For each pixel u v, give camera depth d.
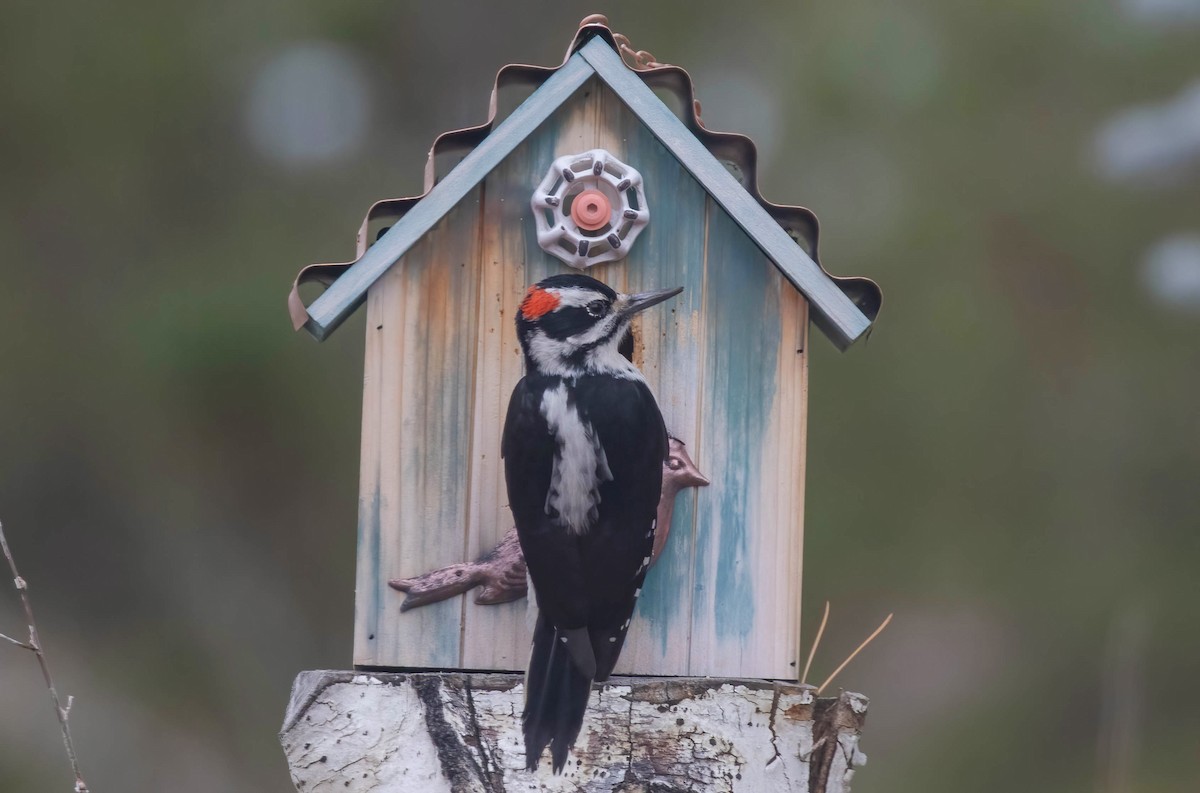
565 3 14.98
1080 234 13.70
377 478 8.06
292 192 14.31
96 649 14.09
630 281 8.23
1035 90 13.84
